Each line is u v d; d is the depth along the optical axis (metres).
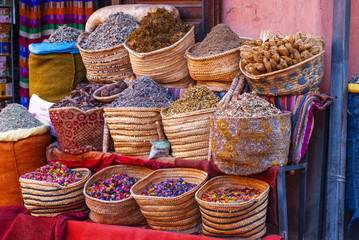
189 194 3.15
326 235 3.42
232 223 2.92
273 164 3.02
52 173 3.66
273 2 3.91
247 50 3.29
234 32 4.04
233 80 3.47
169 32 3.91
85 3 4.99
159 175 3.51
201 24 4.23
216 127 3.04
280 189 3.04
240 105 3.06
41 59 4.45
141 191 3.41
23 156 3.89
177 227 3.21
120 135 3.58
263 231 3.03
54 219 3.43
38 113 4.45
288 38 3.20
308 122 3.16
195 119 3.33
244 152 2.97
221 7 4.23
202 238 2.96
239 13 4.14
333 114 3.33
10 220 3.72
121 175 3.64
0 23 5.15
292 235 3.80
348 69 3.46
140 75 3.95
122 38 4.05
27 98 5.26
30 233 3.51
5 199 3.95
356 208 3.33
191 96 3.46
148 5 4.30
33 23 5.11
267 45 3.21
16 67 5.53
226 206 2.87
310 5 3.62
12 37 5.28
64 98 4.30
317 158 3.64
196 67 3.62
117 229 3.20
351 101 3.32
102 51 4.01
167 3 4.36
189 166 3.41
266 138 2.94
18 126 3.92
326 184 3.46
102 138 3.82
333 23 3.27
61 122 3.74
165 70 3.82
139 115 3.49
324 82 3.60
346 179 3.40
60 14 5.09
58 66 4.46
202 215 3.04
